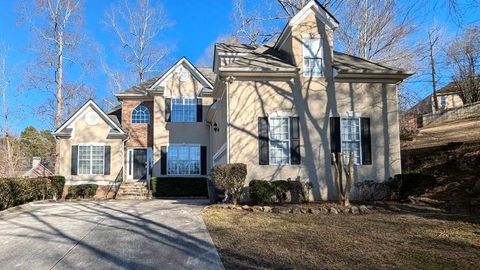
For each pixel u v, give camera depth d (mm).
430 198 13789
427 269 6359
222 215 12172
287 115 15859
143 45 41969
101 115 25438
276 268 6617
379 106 16344
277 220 11133
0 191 15141
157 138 26016
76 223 11992
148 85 28922
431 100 46531
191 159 26062
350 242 8227
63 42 33781
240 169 13891
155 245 8672
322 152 15836
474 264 6551
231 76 15695
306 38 16422
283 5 25641
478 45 26906
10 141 35875
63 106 35469
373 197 15352
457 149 17375
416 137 26750
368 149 16062
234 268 6785
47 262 7578
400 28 27594
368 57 27812
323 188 15617
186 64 26703
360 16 27797
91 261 7535
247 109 15742
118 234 10016
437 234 8789
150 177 26609
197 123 26375
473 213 11289
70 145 25172
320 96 16141
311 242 8320
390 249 7598
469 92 38562
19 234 10422
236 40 29375
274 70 15664
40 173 40656
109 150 25391
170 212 13570
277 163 15641
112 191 24797
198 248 8281
